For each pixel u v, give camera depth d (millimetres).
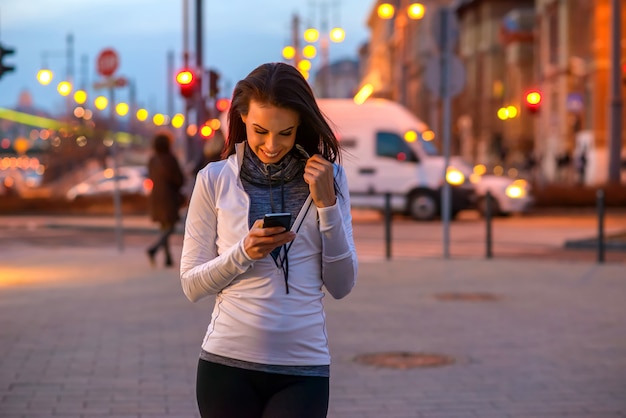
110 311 12484
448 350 9891
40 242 25000
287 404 4133
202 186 4305
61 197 41969
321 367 4219
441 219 31609
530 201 32188
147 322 11641
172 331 11031
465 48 92688
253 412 4199
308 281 4223
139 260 19328
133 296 13891
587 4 55656
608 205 36312
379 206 31750
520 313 12180
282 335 4152
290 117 4137
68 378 8672
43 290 14648
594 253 20703
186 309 12641
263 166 4273
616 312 12234
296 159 4262
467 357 9555
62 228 30641
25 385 8406
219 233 4293
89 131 88750
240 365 4164
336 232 4168
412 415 7488
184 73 25969
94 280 15875
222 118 26766
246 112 4207
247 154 4297
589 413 7547
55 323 11586
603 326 11250
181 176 17656
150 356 9625
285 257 4172
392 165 31734
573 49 58656
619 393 8148
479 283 15062
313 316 4215
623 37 52438
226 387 4172
